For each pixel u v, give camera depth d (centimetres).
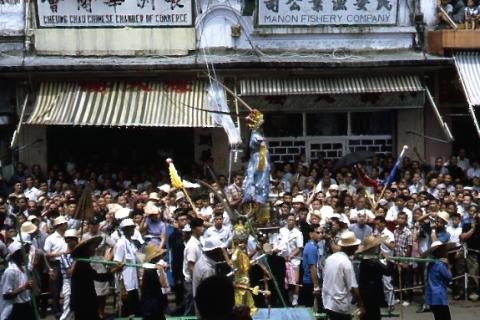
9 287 1329
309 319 1459
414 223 1795
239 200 1487
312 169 2128
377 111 2352
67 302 1599
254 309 1445
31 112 2202
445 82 2288
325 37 2273
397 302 1800
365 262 1374
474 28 2270
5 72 2145
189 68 2175
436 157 2317
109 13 2220
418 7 2280
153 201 1830
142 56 2233
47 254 1658
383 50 2288
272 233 1634
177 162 2305
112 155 2302
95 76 2206
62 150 2292
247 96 2253
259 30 2245
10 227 1608
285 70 2212
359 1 2261
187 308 1570
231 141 2094
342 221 1670
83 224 1580
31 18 2220
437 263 1453
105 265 1545
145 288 1382
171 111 2152
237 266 1414
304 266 1658
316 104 2283
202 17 2236
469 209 1845
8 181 2192
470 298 1828
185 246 1600
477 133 2316
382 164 2202
